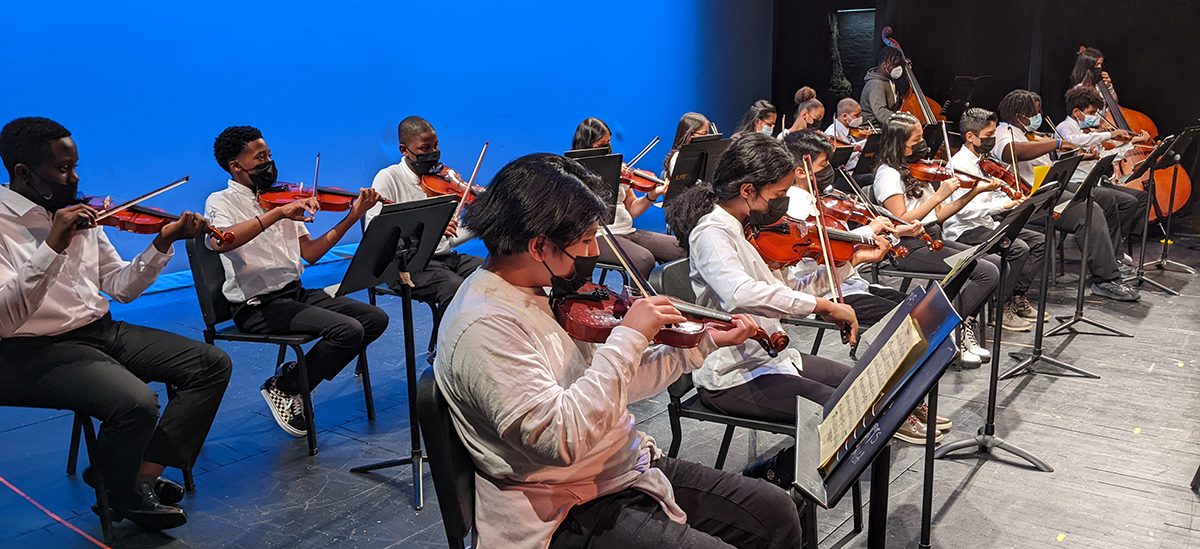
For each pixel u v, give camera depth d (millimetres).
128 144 5152
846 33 9625
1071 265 5961
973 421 3387
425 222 2842
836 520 2627
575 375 1641
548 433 1455
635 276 2133
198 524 2637
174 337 2717
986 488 2828
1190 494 2785
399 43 6395
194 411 2695
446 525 1632
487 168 7164
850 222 3967
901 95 7887
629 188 4871
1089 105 6473
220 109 5527
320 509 2723
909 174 4352
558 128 7711
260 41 5648
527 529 1593
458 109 6855
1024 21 8680
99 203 2863
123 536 2568
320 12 5922
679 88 8930
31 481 2906
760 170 2406
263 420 3439
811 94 6477
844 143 5988
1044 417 3412
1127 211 5863
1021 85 8820
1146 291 5359
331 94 6055
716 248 2412
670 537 1603
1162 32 8008
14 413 3473
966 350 3984
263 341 3123
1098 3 8188
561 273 1621
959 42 8953
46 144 2486
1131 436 3229
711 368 2434
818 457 1626
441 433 1574
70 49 4855
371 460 3062
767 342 1913
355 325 3197
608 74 8133
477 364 1487
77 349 2545
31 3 4688
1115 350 4207
